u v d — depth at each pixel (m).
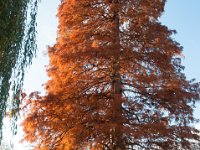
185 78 17.38
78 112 16.28
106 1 18.67
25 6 11.65
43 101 16.53
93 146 15.61
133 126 15.70
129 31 17.86
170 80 17.06
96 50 16.81
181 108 16.67
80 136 15.42
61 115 16.33
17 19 11.13
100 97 17.06
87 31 18.08
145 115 16.45
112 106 15.93
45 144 16.30
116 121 15.66
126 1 18.50
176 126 15.91
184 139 15.89
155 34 17.58
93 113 16.27
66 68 17.50
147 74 17.23
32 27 11.84
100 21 18.48
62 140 15.92
